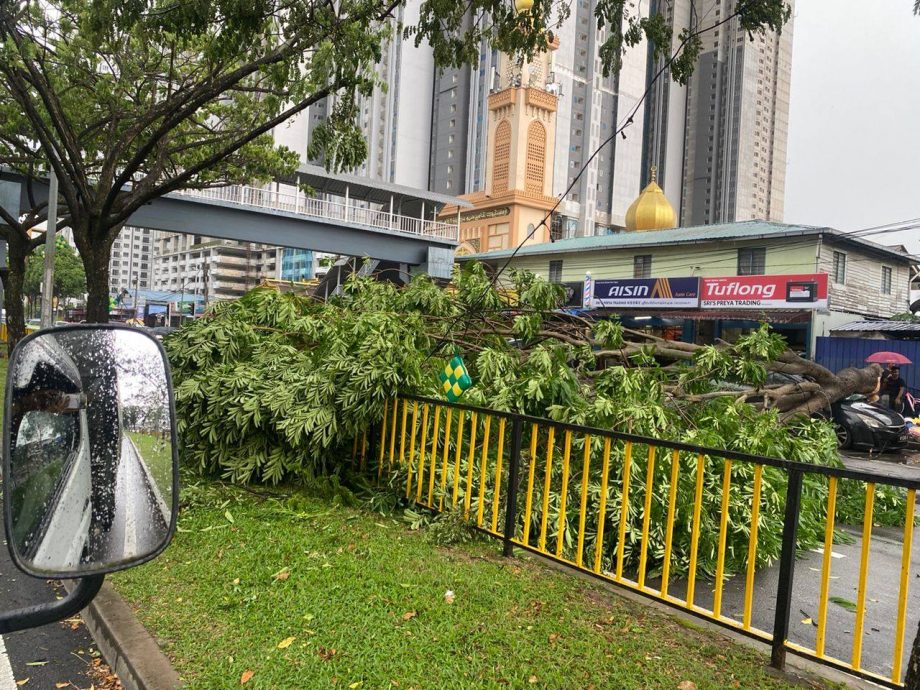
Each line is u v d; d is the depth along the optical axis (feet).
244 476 17.26
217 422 17.75
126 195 36.73
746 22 20.40
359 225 95.04
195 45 33.47
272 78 28.50
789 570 9.73
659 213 127.54
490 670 9.18
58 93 37.19
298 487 17.72
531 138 215.92
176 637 9.84
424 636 10.05
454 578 12.37
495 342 24.81
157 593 11.38
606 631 10.59
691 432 17.34
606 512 14.88
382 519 15.85
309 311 24.43
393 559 13.15
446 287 27.12
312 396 16.98
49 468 4.29
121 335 4.81
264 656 9.32
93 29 23.86
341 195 115.14
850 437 41.09
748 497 15.93
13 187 63.16
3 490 4.05
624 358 25.55
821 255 77.66
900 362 56.29
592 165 298.35
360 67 26.63
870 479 9.05
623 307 86.22
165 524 4.64
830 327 76.18
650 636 10.50
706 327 87.15
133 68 36.22
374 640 9.88
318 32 25.81
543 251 102.63
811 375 30.14
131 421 4.67
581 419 16.44
